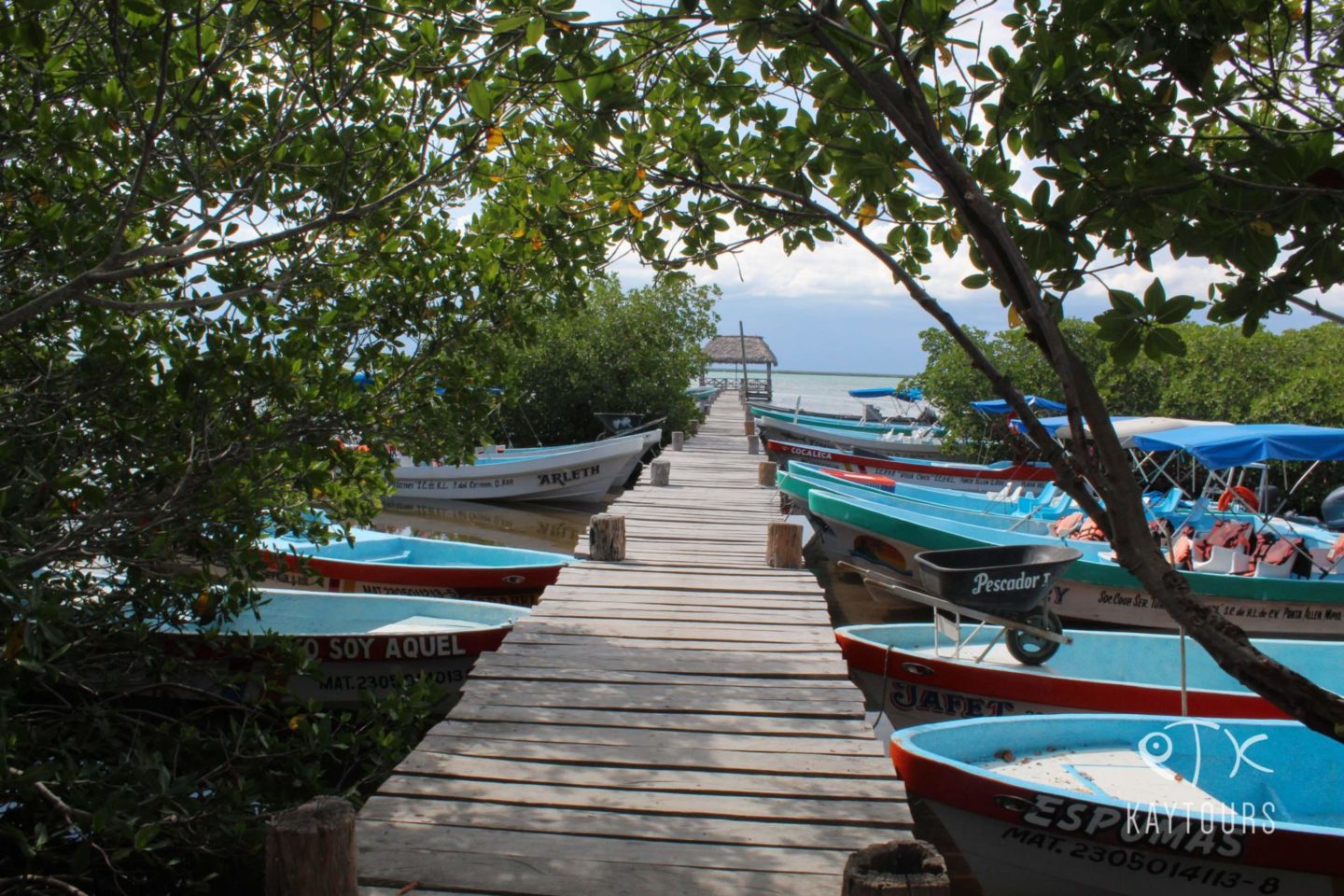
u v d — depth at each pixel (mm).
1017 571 6445
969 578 6383
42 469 4434
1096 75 2236
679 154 3170
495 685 5297
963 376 22328
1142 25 2188
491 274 6242
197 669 5805
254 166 4672
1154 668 7355
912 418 35344
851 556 10922
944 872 2361
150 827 3889
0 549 4191
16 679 4645
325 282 5445
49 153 4371
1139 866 4504
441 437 6383
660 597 7262
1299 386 16922
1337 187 2053
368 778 5258
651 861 3504
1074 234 2275
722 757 4410
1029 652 6828
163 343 5004
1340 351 17875
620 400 22109
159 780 4191
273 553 7594
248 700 6105
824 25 2021
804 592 7465
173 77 4480
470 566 9406
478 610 7816
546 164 4512
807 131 2643
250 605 6148
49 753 4883
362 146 4938
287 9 4207
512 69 3707
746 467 16438
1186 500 14727
